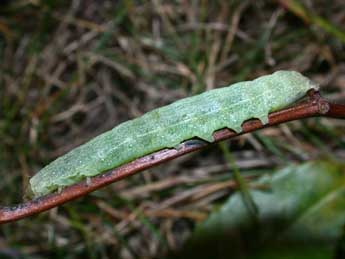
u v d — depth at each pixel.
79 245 0.16
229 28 0.17
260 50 0.17
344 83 0.16
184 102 0.06
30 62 0.18
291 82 0.06
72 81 0.18
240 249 0.11
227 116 0.06
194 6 0.18
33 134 0.17
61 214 0.16
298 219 0.11
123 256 0.16
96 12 0.18
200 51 0.17
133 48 0.18
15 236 0.16
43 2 0.18
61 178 0.06
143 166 0.05
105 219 0.15
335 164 0.12
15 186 0.17
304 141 0.16
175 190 0.16
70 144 0.18
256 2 0.17
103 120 0.18
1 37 0.19
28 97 0.18
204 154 0.16
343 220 0.11
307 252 0.11
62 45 0.18
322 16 0.17
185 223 0.16
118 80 0.18
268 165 0.16
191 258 0.11
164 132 0.06
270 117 0.05
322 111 0.05
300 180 0.12
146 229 0.16
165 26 0.18
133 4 0.18
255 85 0.06
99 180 0.05
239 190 0.12
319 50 0.17
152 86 0.17
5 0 0.19
